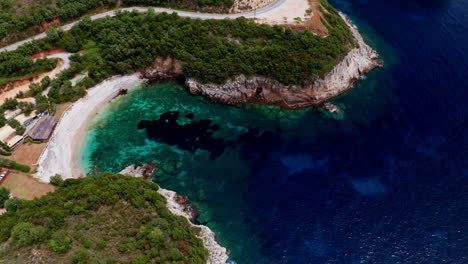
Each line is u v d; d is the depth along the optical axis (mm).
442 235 70375
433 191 78812
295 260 67938
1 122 87375
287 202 78250
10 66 97500
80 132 93312
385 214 74750
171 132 95688
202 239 69500
